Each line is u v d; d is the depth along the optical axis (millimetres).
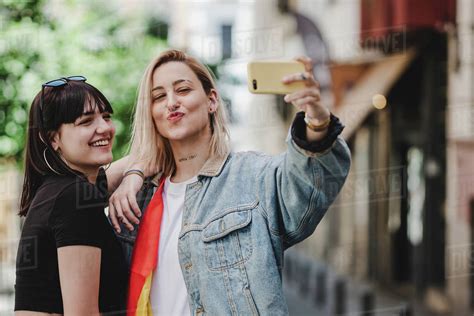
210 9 5598
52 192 2088
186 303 2053
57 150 2152
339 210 9852
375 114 8695
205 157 2117
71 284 2037
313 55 8727
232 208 2006
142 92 2115
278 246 1992
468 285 6711
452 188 7125
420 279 7383
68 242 2041
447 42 7137
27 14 4312
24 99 4250
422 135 7621
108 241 2109
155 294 2068
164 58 2105
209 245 2002
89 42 4734
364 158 9039
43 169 2141
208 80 2131
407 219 8703
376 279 8859
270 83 1876
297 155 1868
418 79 8023
